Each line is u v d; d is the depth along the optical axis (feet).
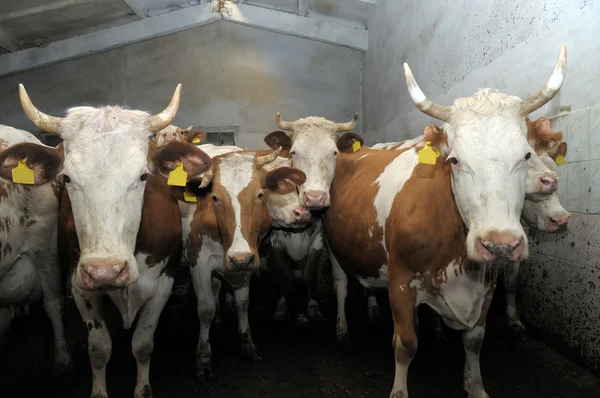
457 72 21.17
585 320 13.32
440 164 10.11
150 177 11.98
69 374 12.90
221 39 45.32
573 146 13.92
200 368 13.38
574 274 13.84
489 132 8.48
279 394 12.57
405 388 10.36
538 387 12.35
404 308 10.40
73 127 9.32
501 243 7.86
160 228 11.28
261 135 45.83
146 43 45.14
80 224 9.04
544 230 13.19
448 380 12.91
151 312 11.48
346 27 42.75
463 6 20.58
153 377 13.64
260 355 14.82
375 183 12.87
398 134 30.40
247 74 45.50
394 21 31.65
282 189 13.89
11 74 44.01
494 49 17.89
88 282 8.41
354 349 15.26
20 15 37.01
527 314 16.47
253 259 12.34
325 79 45.42
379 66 36.24
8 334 16.81
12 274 11.92
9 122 44.29
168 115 10.05
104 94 45.16
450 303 10.22
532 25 15.52
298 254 16.94
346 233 13.37
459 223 9.57
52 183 12.28
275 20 43.50
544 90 8.59
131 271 8.86
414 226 10.12
